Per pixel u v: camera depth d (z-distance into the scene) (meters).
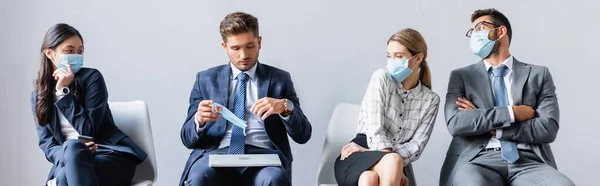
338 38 3.69
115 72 3.67
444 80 3.72
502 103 3.19
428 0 3.68
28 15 3.63
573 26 3.67
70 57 3.16
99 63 3.66
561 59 3.68
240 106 3.24
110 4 3.65
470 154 3.16
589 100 3.71
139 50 3.68
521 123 3.11
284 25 3.68
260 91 3.25
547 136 3.10
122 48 3.67
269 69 3.32
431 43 3.70
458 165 3.15
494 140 3.18
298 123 3.18
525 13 3.67
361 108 3.25
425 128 3.17
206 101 3.09
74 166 2.85
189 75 3.70
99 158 3.06
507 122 3.06
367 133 3.10
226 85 3.25
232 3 3.67
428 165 3.79
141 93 3.70
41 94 3.15
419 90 3.22
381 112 3.11
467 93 3.22
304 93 3.72
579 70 3.69
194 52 3.69
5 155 3.71
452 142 3.27
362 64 3.71
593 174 3.76
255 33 3.17
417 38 3.12
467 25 3.69
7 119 3.69
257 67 3.30
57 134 3.17
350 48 3.70
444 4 3.68
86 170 2.88
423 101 3.20
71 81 3.17
